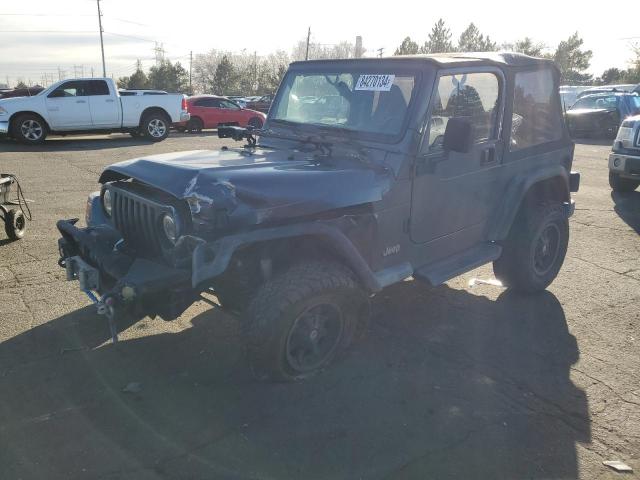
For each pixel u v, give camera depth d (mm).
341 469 2652
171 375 3471
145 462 2680
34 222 6984
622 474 2654
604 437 2936
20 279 5008
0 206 6012
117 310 3072
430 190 3746
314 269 3186
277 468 2650
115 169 3607
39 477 2562
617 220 7641
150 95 17141
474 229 4270
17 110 15133
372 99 3787
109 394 3252
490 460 2730
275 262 3383
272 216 2988
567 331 4191
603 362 3727
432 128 3652
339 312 3338
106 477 2574
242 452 2760
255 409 3123
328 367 3521
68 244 3795
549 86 4727
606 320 4398
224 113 21531
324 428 2961
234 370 3535
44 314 4285
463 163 3930
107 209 3938
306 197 3104
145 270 3111
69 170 10969
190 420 3016
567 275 5445
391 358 3719
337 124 3941
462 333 4125
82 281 3354
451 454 2771
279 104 4410
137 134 17891
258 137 4363
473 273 5477
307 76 4270
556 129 4902
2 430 2902
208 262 2877
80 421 2990
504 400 3258
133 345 3844
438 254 4035
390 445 2832
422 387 3373
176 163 3352
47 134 15812
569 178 5117
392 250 3672
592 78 70875
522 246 4566
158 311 3090
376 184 3395
